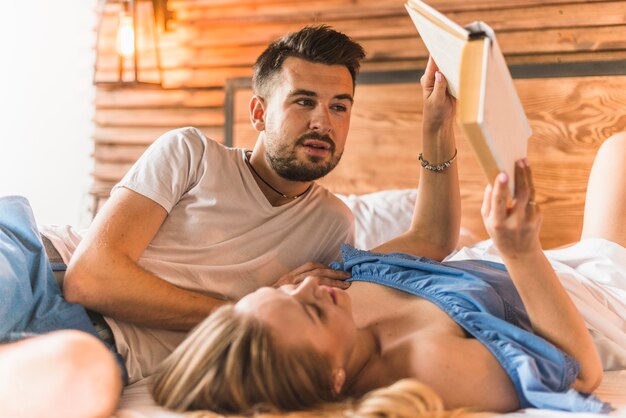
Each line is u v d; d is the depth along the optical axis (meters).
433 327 1.36
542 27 2.56
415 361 1.27
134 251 1.57
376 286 1.54
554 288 1.27
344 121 1.67
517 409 1.26
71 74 3.21
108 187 3.17
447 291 1.43
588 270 1.95
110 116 3.18
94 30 3.18
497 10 2.62
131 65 3.05
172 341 1.62
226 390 1.17
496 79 1.09
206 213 1.68
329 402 1.21
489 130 1.03
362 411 1.11
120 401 1.36
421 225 1.79
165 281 1.57
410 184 2.72
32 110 3.21
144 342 1.59
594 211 2.07
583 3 2.52
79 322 1.49
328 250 1.79
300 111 1.63
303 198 1.77
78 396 1.09
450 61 1.30
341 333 1.25
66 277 1.55
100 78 3.14
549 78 2.54
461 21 2.67
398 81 2.72
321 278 1.60
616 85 2.47
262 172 1.73
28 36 3.21
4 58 3.20
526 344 1.28
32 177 3.20
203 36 3.04
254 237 1.71
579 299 1.74
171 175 1.65
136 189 1.61
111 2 3.12
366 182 2.77
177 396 1.21
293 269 1.73
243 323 1.19
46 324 1.46
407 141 2.72
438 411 1.13
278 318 1.20
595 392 1.40
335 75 1.64
